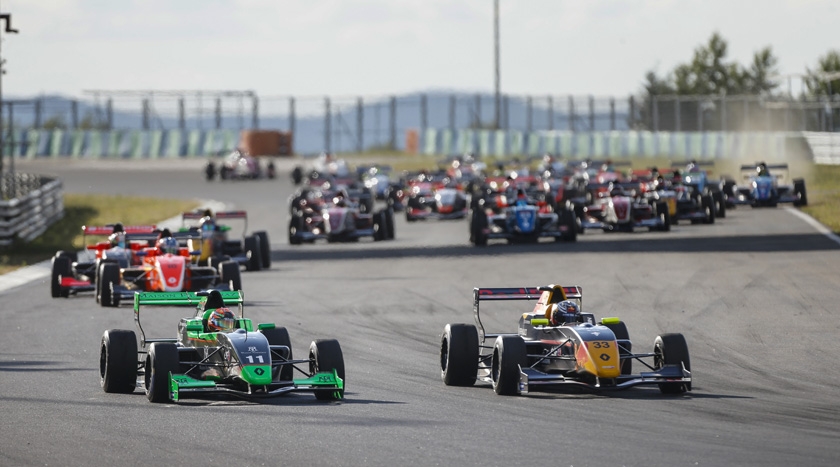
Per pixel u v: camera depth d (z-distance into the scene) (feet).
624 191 474.49
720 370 187.52
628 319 247.50
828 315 247.29
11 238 458.91
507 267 352.69
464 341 172.14
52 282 310.04
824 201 579.48
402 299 289.53
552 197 497.46
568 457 120.57
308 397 164.14
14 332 245.45
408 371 189.06
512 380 162.61
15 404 161.48
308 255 417.69
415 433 134.82
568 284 307.99
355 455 123.03
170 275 279.08
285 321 253.03
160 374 157.28
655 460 118.21
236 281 288.30
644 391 167.22
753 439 129.18
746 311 255.50
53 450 128.47
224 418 145.89
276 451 125.59
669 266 341.82
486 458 120.78
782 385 172.55
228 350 160.25
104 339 170.30
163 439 133.08
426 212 576.20
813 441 127.75
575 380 162.81
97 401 161.17
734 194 560.61
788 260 347.97
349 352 210.79
